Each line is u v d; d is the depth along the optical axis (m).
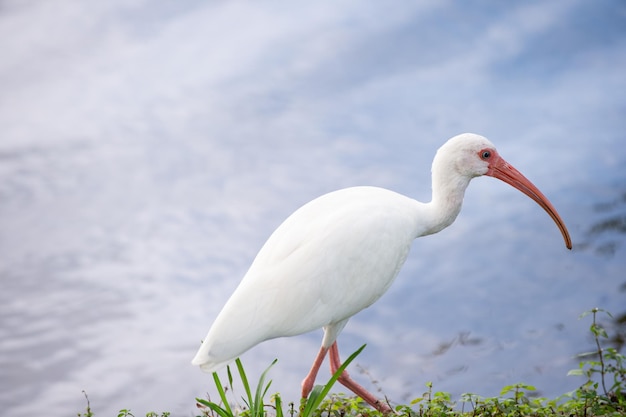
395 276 9.12
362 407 9.20
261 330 8.21
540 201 9.88
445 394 9.20
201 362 8.02
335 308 8.60
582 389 9.27
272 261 8.48
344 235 8.61
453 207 9.61
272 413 9.75
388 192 9.38
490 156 9.66
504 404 9.01
